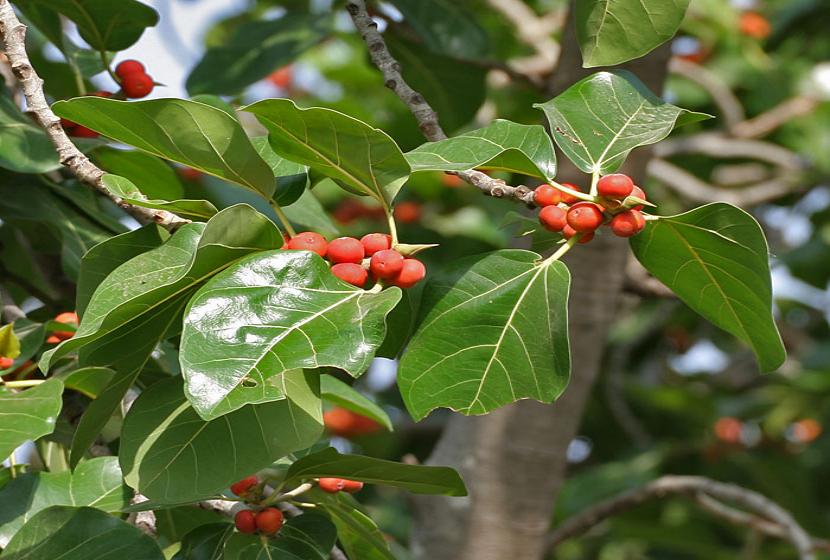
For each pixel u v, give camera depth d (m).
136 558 1.46
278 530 1.49
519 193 1.46
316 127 1.43
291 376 1.46
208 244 1.40
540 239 1.53
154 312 1.43
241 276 1.40
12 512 1.51
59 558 1.46
